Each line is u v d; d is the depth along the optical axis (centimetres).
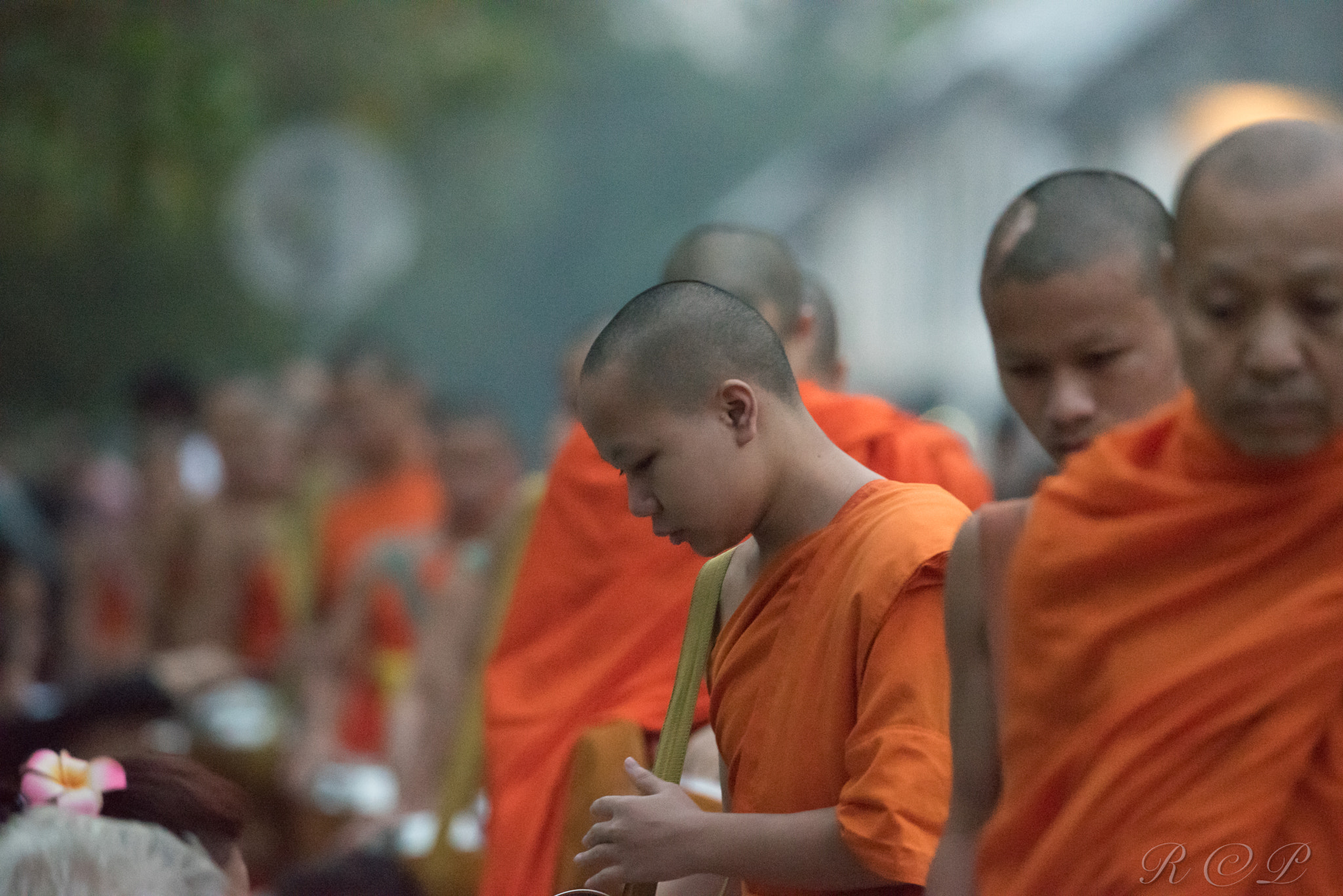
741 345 850
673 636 1157
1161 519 600
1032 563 634
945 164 9000
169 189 3919
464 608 1816
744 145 14912
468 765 1444
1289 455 577
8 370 7538
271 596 2720
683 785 1044
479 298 13250
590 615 1190
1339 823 583
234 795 905
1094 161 7900
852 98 15075
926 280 9206
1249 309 575
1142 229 800
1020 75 8138
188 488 2838
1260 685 587
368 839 1558
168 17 3941
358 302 9675
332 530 2673
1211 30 7412
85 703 1688
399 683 2150
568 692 1179
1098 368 794
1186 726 595
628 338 845
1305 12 7244
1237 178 577
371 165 5547
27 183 4144
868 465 1099
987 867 652
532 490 1530
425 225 11144
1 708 2019
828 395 1114
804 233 10050
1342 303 567
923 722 780
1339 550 585
